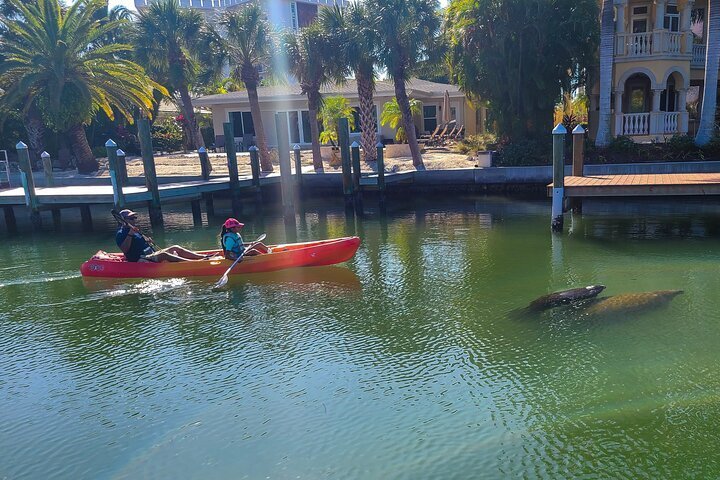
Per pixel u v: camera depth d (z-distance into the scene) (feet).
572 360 23.08
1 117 83.30
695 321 26.43
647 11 74.08
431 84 115.75
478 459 17.04
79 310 31.45
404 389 21.38
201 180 68.03
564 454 17.13
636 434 17.93
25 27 77.61
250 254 37.04
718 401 19.58
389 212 61.00
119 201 53.26
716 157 62.85
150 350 25.90
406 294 32.32
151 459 17.76
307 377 22.66
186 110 101.19
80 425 19.89
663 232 44.88
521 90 71.67
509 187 68.03
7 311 31.63
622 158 65.36
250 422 19.57
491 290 32.42
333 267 38.37
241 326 28.32
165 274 36.47
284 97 103.40
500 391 20.92
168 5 84.12
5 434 19.49
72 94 79.36
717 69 62.90
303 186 73.10
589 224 49.19
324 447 17.97
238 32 73.15
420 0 66.90
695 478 15.87
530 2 67.10
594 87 77.05
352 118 95.45
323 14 72.84
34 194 56.59
